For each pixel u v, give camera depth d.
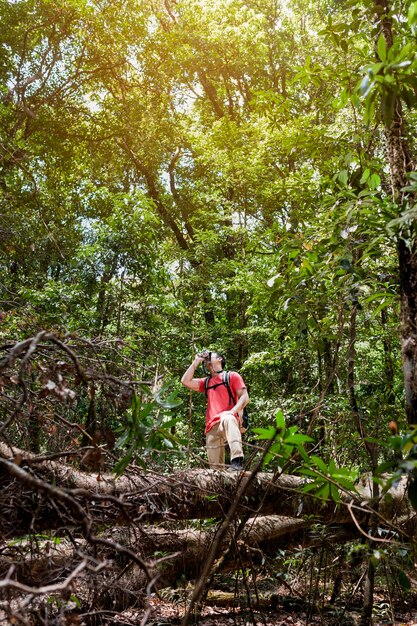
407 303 3.45
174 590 4.96
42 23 15.91
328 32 4.54
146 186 20.75
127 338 9.06
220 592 5.34
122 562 4.03
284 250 4.44
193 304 14.40
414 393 3.34
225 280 14.27
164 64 19.12
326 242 4.27
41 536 3.47
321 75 4.81
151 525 4.47
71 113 17.75
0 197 9.41
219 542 2.86
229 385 5.52
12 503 3.02
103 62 18.06
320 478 2.96
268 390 12.25
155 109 19.28
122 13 17.58
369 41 4.56
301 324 4.55
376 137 5.13
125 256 12.10
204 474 4.49
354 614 5.02
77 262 11.91
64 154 17.59
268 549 5.25
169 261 15.41
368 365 9.52
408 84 2.90
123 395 2.64
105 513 3.59
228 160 16.42
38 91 14.04
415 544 2.88
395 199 3.72
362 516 4.86
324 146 5.31
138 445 2.65
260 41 19.84
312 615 5.02
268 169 16.20
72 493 2.10
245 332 13.02
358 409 4.97
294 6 19.88
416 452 2.42
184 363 12.15
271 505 4.69
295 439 2.83
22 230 9.45
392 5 4.25
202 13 19.58
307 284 4.50
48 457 2.88
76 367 2.36
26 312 3.90
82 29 17.20
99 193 13.38
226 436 5.20
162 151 19.30
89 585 3.50
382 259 5.16
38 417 3.15
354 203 4.04
